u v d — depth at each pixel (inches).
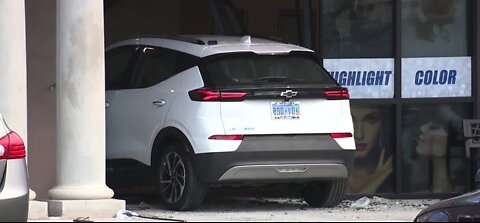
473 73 1814.7
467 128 1793.8
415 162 1815.9
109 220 1402.6
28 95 1753.2
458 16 1819.6
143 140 1589.6
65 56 1473.9
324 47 1803.6
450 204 1191.6
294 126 1489.9
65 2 1473.9
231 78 1486.2
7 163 1115.3
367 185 1806.1
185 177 1489.9
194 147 1465.3
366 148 1806.1
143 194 1855.3
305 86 1502.2
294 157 1478.8
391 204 1722.4
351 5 1806.1
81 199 1453.0
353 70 1808.6
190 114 1478.8
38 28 1768.0
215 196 1801.2
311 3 1872.5
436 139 1817.2
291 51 1547.7
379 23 1806.1
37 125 1753.2
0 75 1412.4
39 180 1745.8
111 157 1656.0
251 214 1508.4
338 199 1596.9
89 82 1472.7
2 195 1102.4
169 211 1537.9
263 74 1505.9
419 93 1812.3
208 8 2197.3
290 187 1706.4
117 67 1705.2
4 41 1412.4
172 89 1536.7
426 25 1814.7
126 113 1631.4
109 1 2218.3
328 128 1509.6
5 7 1413.6
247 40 1587.1
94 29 1477.6
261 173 1469.0
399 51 1800.0
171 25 2305.6
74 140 1467.8
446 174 1817.2
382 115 1811.0
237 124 1461.6
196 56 1525.6
